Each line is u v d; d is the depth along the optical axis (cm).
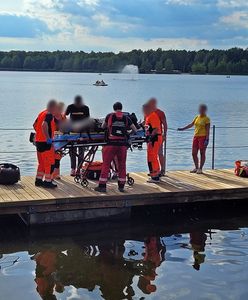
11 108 3297
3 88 6481
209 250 664
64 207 733
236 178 909
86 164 869
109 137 768
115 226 757
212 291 534
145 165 1410
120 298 517
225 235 730
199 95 5594
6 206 702
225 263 614
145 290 537
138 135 804
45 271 587
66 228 740
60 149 779
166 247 675
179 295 523
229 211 854
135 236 718
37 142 782
